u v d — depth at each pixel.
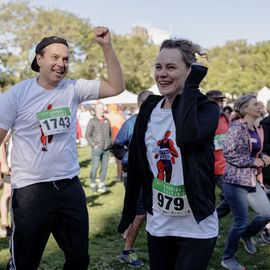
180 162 2.23
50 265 4.44
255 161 4.21
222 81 45.62
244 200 4.29
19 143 2.77
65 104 2.84
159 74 2.29
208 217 2.29
